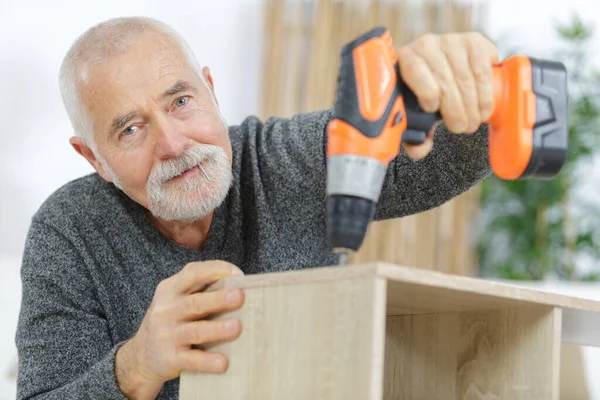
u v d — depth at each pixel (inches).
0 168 104.3
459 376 43.2
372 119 32.9
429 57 34.5
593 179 131.7
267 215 57.6
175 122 52.2
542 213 133.5
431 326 45.4
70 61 54.6
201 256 56.7
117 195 57.7
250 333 36.3
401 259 121.3
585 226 131.5
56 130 107.0
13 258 89.8
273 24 121.9
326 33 122.1
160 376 40.9
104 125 52.7
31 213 104.7
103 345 53.6
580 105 132.3
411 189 54.6
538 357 39.1
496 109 35.7
